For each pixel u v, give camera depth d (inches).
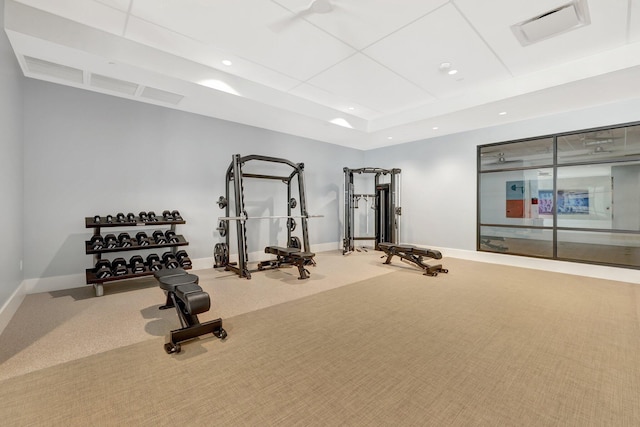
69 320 98.3
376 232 259.0
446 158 223.1
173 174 166.6
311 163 241.3
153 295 126.2
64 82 130.6
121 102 148.6
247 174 184.9
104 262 131.2
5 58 94.1
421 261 173.8
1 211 90.6
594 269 157.8
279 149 218.2
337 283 146.0
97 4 96.5
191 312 78.7
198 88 138.5
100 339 84.4
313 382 63.7
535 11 99.4
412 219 244.7
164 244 144.3
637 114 148.6
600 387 61.7
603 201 165.8
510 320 98.3
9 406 55.8
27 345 80.6
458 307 111.0
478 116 179.6
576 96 147.6
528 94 145.7
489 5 96.7
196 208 176.1
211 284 144.1
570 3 95.3
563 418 52.6
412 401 57.4
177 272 105.1
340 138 237.0
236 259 194.9
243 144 197.6
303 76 149.5
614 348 79.0
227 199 177.8
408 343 82.0
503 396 58.9
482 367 69.6
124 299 120.6
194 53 126.7
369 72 144.6
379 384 63.0
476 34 112.9
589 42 116.7
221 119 185.9
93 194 141.1
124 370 68.4
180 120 168.9
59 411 54.5
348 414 53.7
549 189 180.9
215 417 53.0
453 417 52.9
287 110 170.2
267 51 126.1
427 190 234.7
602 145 162.4
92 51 107.0
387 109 197.6
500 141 195.6
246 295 126.4
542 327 92.6
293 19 105.1
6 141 96.3
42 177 128.3
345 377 65.6
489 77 148.8
